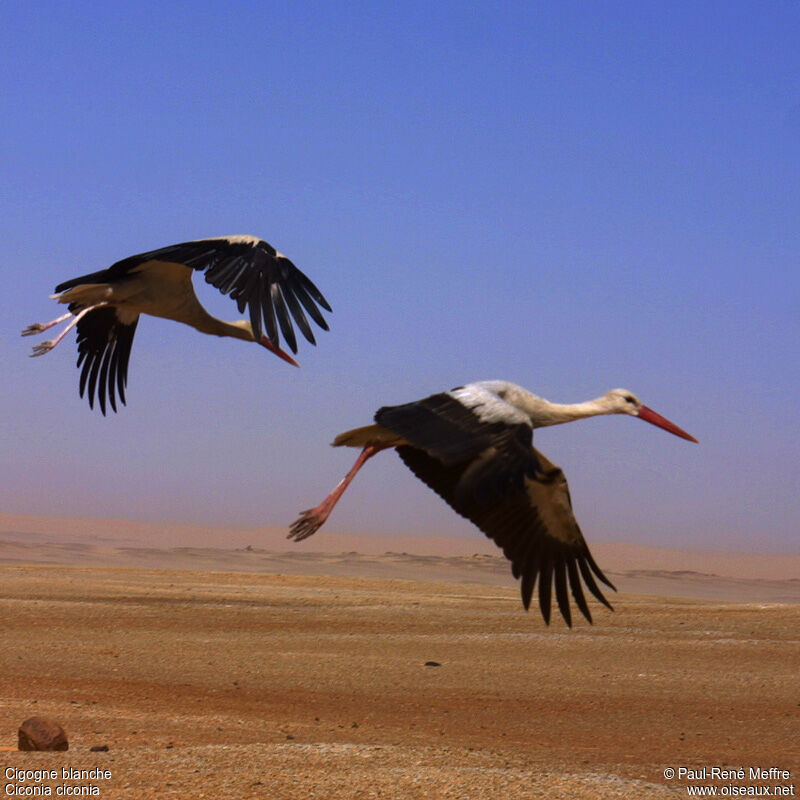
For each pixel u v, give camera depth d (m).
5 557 56.97
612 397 10.15
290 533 8.01
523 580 8.72
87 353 11.43
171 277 10.98
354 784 9.66
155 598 27.03
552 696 16.52
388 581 36.34
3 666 17.83
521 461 6.75
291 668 18.19
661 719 15.06
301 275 9.54
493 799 9.39
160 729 12.90
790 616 25.17
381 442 8.25
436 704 15.77
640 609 26.34
